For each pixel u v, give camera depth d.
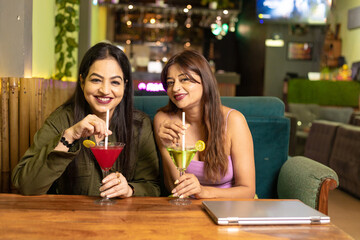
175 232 0.95
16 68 2.28
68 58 3.34
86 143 1.17
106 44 1.46
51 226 0.96
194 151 1.24
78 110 1.51
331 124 4.55
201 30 8.35
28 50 2.35
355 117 5.36
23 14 2.26
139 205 1.17
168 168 1.63
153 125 1.75
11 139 2.06
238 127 1.62
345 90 6.71
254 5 7.85
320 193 1.53
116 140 1.57
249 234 0.95
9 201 1.17
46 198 1.22
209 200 1.22
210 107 1.57
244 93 8.77
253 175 1.61
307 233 0.96
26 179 1.24
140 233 0.93
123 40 8.03
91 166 1.50
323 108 6.10
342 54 7.16
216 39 8.91
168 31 8.16
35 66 2.64
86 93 1.43
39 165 1.24
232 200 1.22
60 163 1.24
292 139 3.34
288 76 7.49
